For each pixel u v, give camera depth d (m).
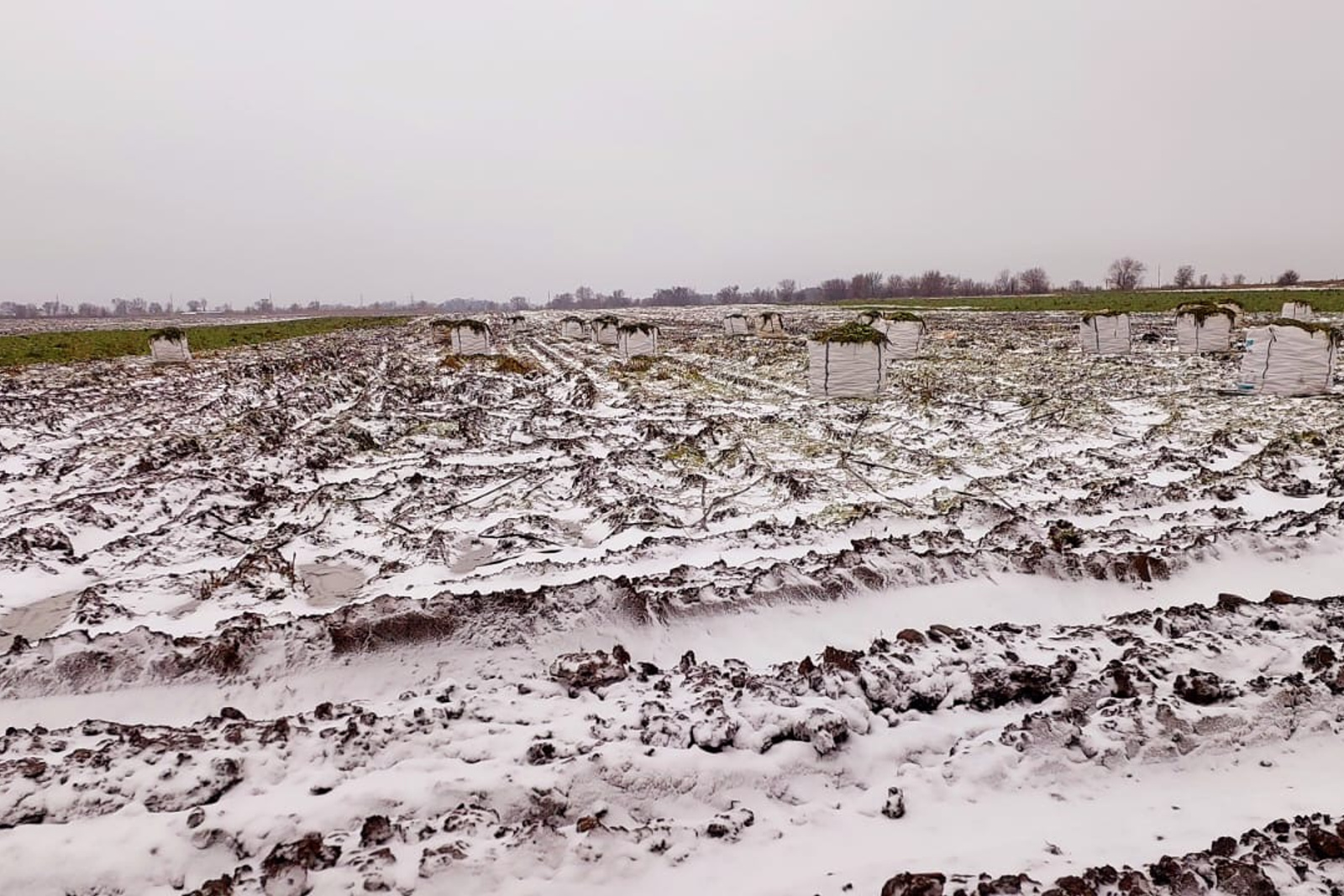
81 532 9.48
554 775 4.30
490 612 6.40
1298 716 4.93
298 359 28.75
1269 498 9.80
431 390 22.08
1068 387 19.25
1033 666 5.52
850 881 3.66
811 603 6.86
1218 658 5.54
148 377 24.11
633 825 4.11
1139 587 7.27
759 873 3.76
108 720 5.30
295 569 8.66
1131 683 5.23
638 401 19.02
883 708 5.21
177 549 9.11
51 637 6.04
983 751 4.66
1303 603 6.42
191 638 6.18
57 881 3.60
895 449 13.22
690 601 6.72
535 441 14.95
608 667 5.60
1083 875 3.55
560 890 3.59
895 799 4.29
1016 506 9.85
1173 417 14.88
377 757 4.59
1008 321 43.44
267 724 4.90
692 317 66.12
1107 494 9.92
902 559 7.43
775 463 12.60
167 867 3.73
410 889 3.49
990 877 3.62
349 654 6.00
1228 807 4.24
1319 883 3.58
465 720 4.95
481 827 3.91
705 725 4.73
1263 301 45.97
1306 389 16.52
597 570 8.11
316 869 3.61
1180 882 3.54
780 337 35.78
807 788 4.48
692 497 11.16
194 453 13.73
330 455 13.76
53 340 39.28
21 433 14.70
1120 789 4.44
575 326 42.81
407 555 8.94
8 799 4.05
